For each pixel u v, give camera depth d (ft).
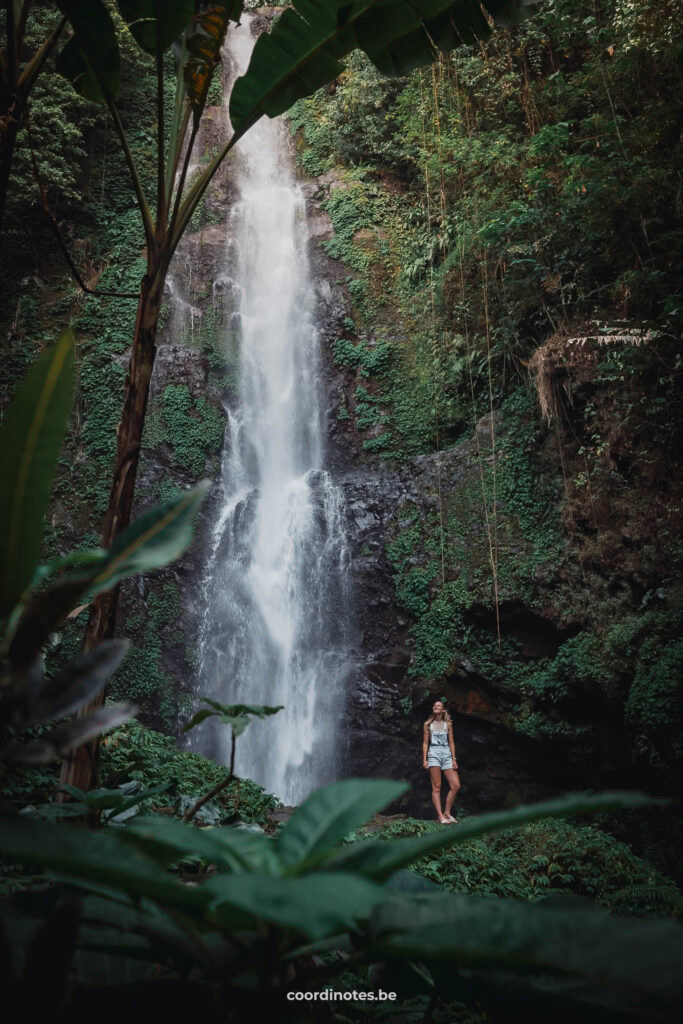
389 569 53.52
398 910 2.66
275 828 25.52
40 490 3.07
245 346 65.36
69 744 2.75
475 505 51.16
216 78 74.54
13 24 10.85
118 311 61.72
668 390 39.29
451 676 48.49
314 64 12.66
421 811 48.85
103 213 65.41
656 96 43.75
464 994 3.69
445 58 55.72
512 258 49.08
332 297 66.54
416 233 65.87
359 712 50.70
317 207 70.69
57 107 59.47
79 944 3.09
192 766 33.06
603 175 42.45
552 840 32.37
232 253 68.39
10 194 59.93
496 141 52.01
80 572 2.95
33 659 2.97
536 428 49.32
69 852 2.42
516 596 46.21
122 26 64.18
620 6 43.57
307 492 58.59
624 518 42.16
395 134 66.69
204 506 57.16
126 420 10.21
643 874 30.71
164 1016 2.92
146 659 50.37
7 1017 2.49
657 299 41.06
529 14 13.62
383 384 62.69
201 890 2.47
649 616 39.37
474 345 55.72
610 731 41.96
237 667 53.47
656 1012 2.71
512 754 46.75
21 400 3.09
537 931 2.40
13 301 60.80
